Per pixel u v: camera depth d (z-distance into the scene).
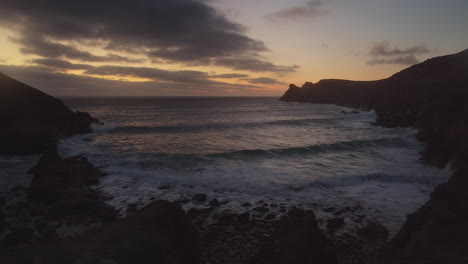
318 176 15.26
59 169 13.98
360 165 17.86
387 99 63.72
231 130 34.53
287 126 39.91
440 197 6.78
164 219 5.70
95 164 17.38
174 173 15.68
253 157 19.67
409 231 6.38
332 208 10.99
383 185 13.98
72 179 13.45
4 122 23.19
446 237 5.03
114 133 30.98
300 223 6.06
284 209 10.99
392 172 15.98
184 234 6.06
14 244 7.80
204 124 39.94
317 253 5.32
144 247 4.53
